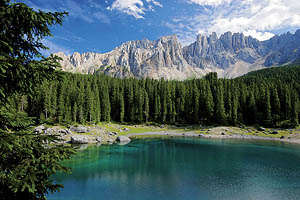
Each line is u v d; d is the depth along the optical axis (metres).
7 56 5.09
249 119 97.12
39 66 5.65
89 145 52.00
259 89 113.00
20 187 5.42
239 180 26.30
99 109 93.31
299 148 51.06
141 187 23.53
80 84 101.88
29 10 5.08
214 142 60.94
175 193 21.97
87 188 23.05
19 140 5.52
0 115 5.79
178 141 62.75
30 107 70.19
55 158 6.15
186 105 107.44
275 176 28.08
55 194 21.38
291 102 90.06
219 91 103.12
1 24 5.24
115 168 31.08
